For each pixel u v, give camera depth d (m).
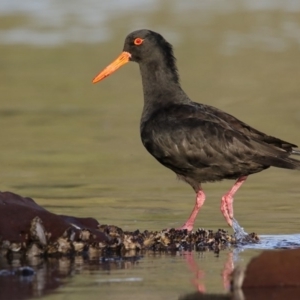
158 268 11.49
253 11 40.94
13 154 21.00
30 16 39.12
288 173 19.44
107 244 12.54
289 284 10.22
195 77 30.47
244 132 14.12
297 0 43.16
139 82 30.95
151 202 16.36
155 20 38.88
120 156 20.98
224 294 10.09
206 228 14.27
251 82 29.81
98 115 25.45
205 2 42.91
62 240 12.35
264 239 13.48
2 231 12.34
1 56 33.38
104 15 39.66
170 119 14.32
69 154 21.09
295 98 27.48
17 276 11.00
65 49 34.28
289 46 35.16
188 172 14.34
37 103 27.16
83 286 10.49
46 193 17.09
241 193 17.25
